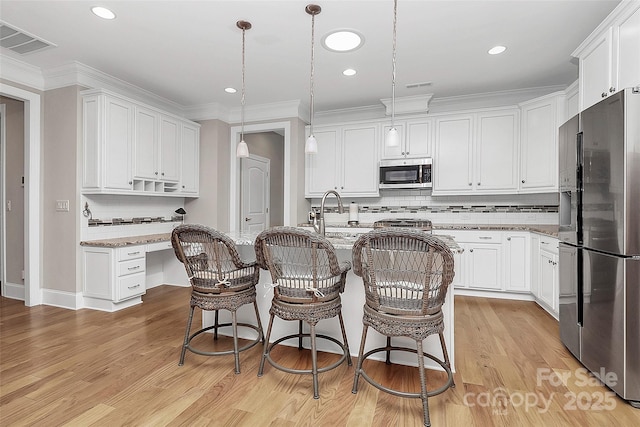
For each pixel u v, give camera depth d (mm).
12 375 2098
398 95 4164
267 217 6055
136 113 3658
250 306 2691
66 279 3434
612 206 1876
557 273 3002
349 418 1704
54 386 1979
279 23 2562
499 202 4234
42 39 2807
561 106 3438
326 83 3773
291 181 4465
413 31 2672
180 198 4715
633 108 1751
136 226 4066
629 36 1983
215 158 4531
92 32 2695
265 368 2213
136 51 3018
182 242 2182
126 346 2535
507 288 3736
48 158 3473
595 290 2047
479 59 3170
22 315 3207
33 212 3436
